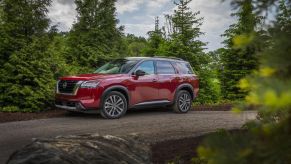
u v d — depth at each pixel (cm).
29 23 1224
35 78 1157
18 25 1199
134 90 1044
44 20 1254
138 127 852
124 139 445
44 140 405
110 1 1659
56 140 408
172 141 605
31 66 1170
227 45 1780
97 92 964
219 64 1811
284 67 111
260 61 120
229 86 1803
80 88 959
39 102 1144
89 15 1639
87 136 446
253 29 156
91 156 370
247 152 109
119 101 1016
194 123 929
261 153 111
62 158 349
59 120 959
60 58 1338
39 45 1206
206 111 1258
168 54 1767
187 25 1777
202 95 1706
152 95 1093
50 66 1259
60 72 1311
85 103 955
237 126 872
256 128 119
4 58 1193
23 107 1153
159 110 1246
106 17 1652
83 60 1597
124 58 1122
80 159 358
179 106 1177
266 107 94
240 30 1708
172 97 1155
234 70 1762
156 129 823
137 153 421
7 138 705
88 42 1623
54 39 1318
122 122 931
